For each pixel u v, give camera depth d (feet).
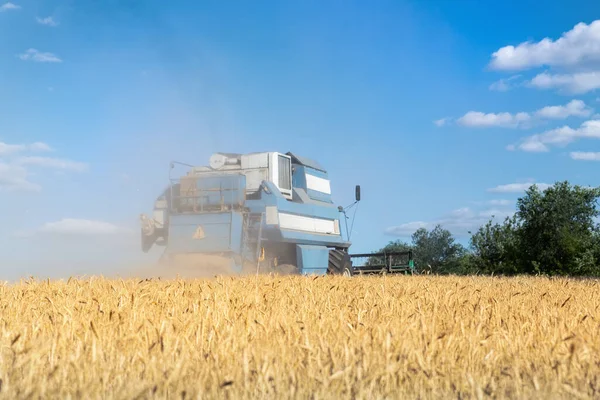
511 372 15.85
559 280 57.11
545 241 125.18
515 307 29.01
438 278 65.31
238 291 34.50
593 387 15.15
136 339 18.22
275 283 39.91
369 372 15.69
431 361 17.07
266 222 73.92
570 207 123.24
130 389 14.16
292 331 20.21
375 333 19.20
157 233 72.69
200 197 71.31
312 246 82.79
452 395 14.88
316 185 89.35
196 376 15.19
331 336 20.12
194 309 24.12
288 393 14.34
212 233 68.74
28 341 18.11
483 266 130.93
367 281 51.47
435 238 315.17
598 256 122.52
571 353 16.61
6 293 34.27
